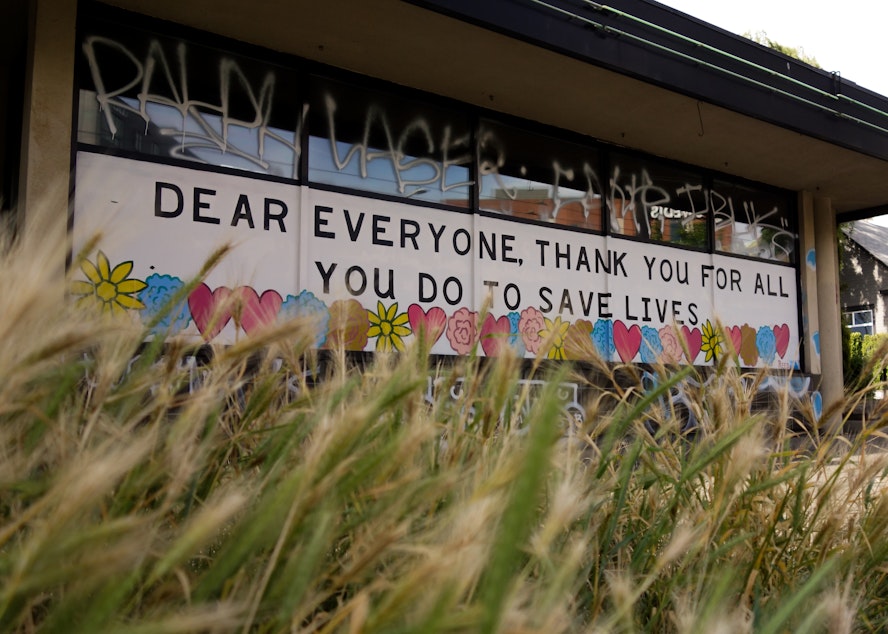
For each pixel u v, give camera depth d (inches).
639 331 251.9
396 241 203.2
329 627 24.2
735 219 290.7
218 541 31.4
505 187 227.9
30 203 130.7
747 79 218.5
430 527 31.7
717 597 30.9
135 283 160.4
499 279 222.2
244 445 42.3
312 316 45.0
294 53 187.5
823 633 34.3
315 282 187.8
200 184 172.4
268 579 26.3
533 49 186.7
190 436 31.4
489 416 40.8
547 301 231.6
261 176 181.3
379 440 35.5
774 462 60.7
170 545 26.3
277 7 165.2
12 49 179.9
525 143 233.8
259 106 183.6
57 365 31.0
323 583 31.6
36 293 23.6
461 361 54.7
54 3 152.3
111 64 163.3
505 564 17.3
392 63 194.2
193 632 22.6
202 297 168.4
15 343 24.5
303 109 189.3
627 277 252.5
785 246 307.7
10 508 26.9
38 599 23.9
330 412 36.9
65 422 30.1
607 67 190.5
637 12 195.5
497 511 23.6
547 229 234.8
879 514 54.5
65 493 21.7
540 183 235.9
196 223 170.7
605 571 41.6
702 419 60.5
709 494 54.6
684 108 224.1
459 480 35.1
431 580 21.6
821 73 243.6
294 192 186.4
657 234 263.7
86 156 157.5
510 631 20.7
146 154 165.5
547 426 17.8
